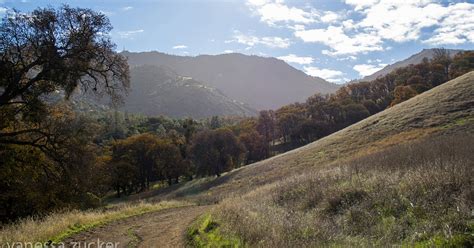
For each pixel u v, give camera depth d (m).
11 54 20.02
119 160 79.06
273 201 17.72
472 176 10.44
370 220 10.32
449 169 11.21
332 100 124.44
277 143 120.88
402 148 24.39
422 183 11.04
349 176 16.59
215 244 10.17
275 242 8.40
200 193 52.72
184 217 18.88
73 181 26.11
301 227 10.05
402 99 88.81
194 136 80.75
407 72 119.75
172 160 82.44
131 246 11.30
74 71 21.22
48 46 20.20
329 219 11.69
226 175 61.41
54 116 25.50
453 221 8.17
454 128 35.03
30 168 25.36
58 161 24.33
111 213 20.03
